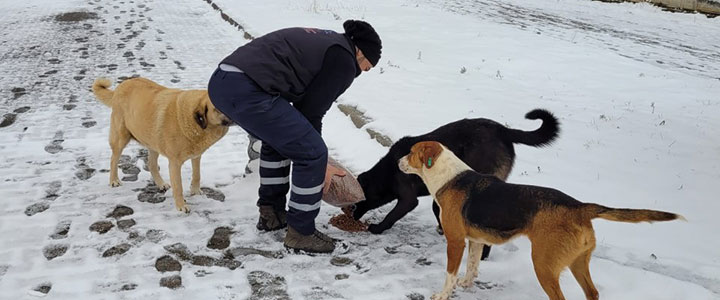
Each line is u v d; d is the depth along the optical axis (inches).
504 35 468.8
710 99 305.4
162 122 165.0
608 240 156.4
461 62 378.6
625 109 285.1
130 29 486.6
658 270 141.6
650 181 198.7
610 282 135.0
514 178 200.1
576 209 112.9
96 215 169.3
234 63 134.5
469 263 135.3
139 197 183.5
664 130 253.3
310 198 147.3
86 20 524.1
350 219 169.2
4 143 225.5
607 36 501.0
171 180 171.9
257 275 141.4
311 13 536.1
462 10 622.2
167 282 136.6
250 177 196.2
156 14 566.3
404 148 161.9
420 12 576.4
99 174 200.8
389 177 164.1
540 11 651.5
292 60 135.8
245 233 162.6
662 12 674.8
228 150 230.7
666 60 410.0
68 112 267.4
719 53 445.4
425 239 164.2
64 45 419.2
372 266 148.1
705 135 246.7
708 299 126.8
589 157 221.3
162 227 163.6
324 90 140.4
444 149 134.8
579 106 289.3
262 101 134.5
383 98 289.3
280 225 163.8
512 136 159.0
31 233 157.2
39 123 250.7
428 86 317.7
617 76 350.9
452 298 133.3
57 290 130.6
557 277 114.7
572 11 663.8
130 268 141.9
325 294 134.2
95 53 395.2
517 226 119.0
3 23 503.2
